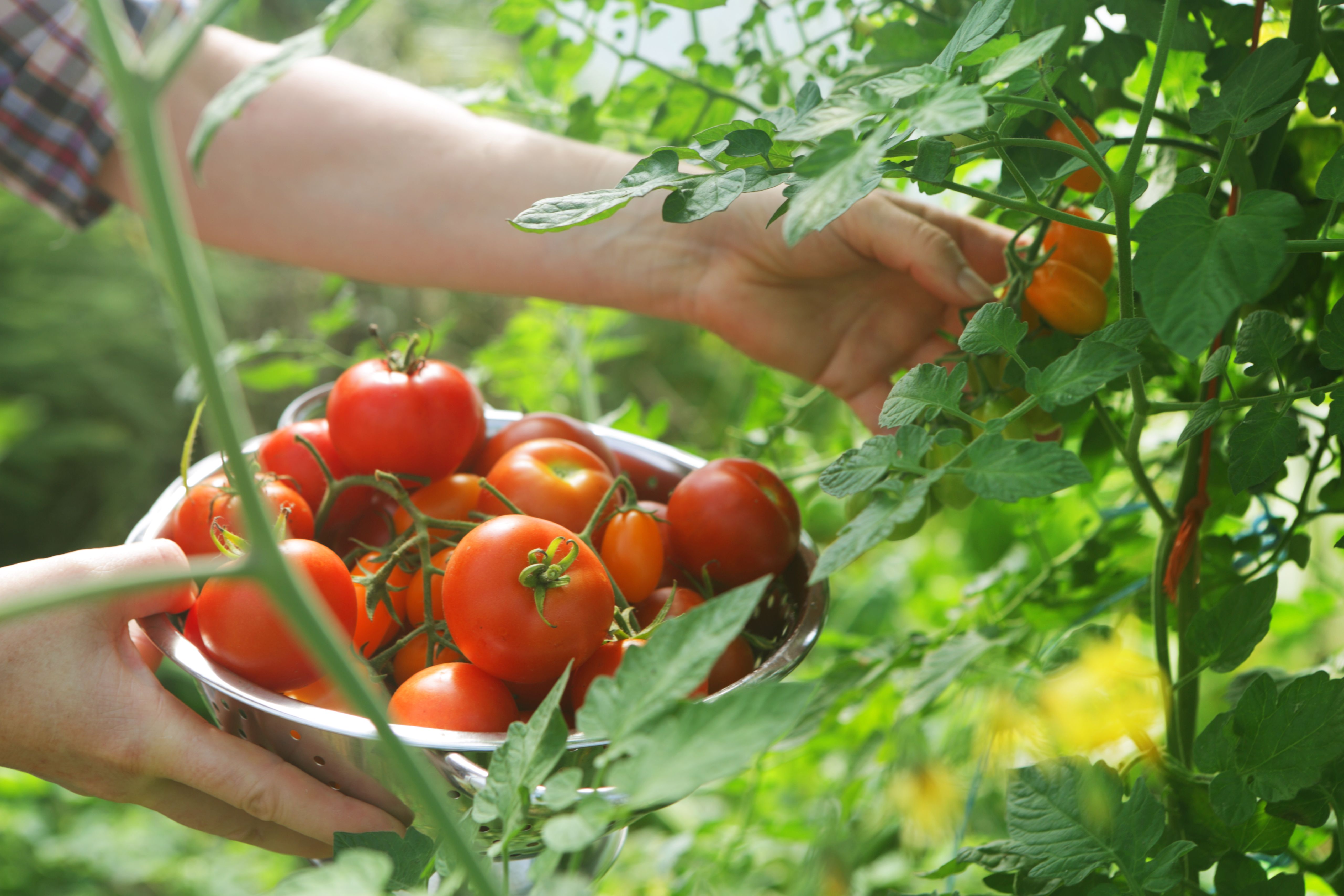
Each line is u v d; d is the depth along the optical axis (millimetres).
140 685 772
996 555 1331
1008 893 726
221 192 985
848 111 599
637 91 1002
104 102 1017
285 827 783
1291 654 1081
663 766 533
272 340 1177
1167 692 775
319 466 863
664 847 1090
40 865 1867
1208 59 765
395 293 3727
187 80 985
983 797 868
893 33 803
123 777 777
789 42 1033
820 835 883
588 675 780
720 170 661
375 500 871
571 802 583
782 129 656
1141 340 653
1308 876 822
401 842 667
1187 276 559
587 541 795
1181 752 773
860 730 1038
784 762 1044
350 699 510
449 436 854
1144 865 673
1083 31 745
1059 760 692
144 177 444
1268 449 677
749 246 927
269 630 755
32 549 3996
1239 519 896
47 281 4145
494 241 967
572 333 1196
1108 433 875
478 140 974
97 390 4125
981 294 866
